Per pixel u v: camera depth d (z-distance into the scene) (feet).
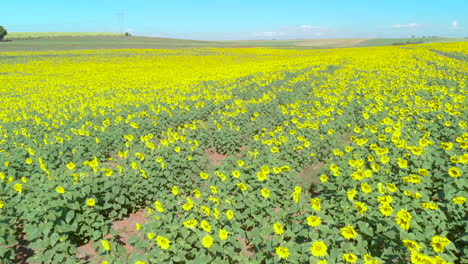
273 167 24.71
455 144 24.64
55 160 33.81
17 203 22.74
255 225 20.89
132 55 202.08
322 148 30.58
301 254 14.55
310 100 50.01
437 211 15.66
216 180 25.05
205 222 16.56
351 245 14.11
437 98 39.37
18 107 61.21
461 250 14.74
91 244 20.67
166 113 48.49
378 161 23.34
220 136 37.86
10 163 29.94
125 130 42.04
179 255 15.81
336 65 95.66
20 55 188.55
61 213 19.79
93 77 115.34
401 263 13.52
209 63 163.73
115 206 23.17
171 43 400.47
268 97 52.44
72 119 49.03
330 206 17.25
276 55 196.44
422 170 20.24
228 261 15.94
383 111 36.83
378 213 15.62
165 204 21.54
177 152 31.60
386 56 109.50
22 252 20.34
